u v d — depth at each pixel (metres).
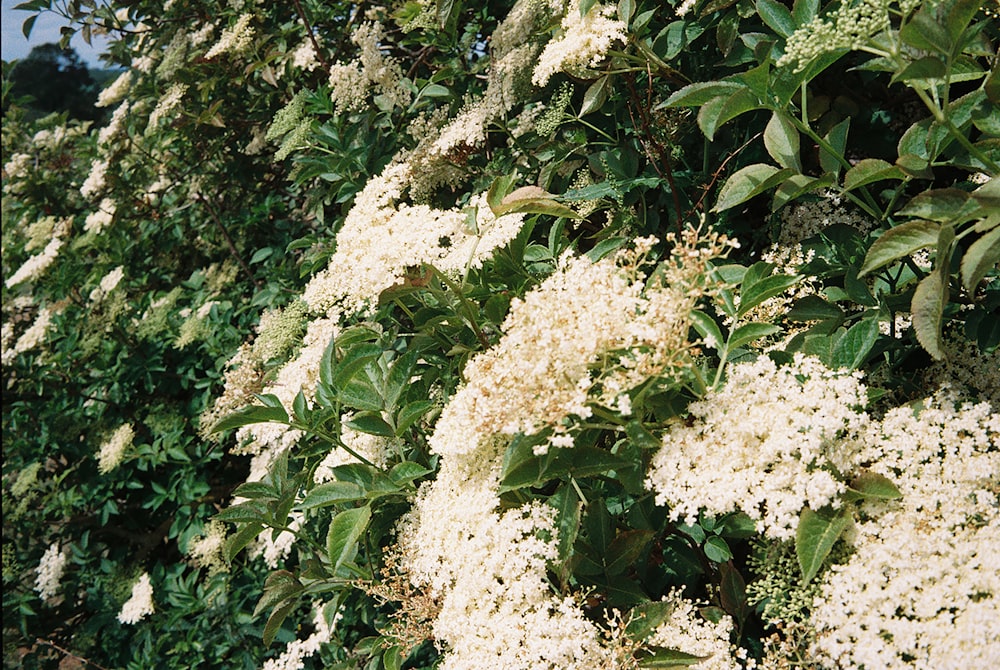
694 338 2.11
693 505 1.54
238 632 3.92
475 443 1.67
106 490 4.77
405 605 2.01
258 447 3.41
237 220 4.72
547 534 1.81
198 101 4.54
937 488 1.52
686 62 2.54
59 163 6.16
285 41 4.00
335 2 4.05
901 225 1.54
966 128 1.61
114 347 4.85
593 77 2.31
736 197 1.80
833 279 2.09
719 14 2.26
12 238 6.49
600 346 1.55
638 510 1.94
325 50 3.86
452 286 1.97
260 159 4.62
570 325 1.57
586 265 1.74
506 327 1.69
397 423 2.01
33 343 5.14
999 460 1.50
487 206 2.11
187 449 4.49
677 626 1.75
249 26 4.23
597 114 2.70
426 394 2.28
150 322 4.49
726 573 1.84
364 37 3.23
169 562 4.84
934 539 1.48
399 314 2.99
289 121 3.38
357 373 2.01
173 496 4.42
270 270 4.30
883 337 1.89
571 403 1.54
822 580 1.58
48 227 5.53
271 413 2.00
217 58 4.29
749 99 1.69
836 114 2.29
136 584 4.38
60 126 6.38
